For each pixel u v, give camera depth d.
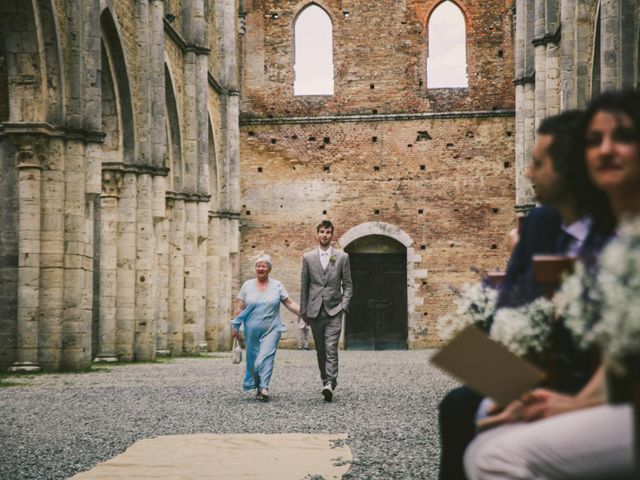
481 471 2.84
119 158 20.70
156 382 14.88
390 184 31.98
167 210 25.27
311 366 20.12
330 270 11.99
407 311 31.69
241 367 19.39
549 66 22.77
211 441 8.09
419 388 13.94
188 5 26.16
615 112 2.71
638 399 2.34
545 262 3.25
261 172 32.41
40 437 8.48
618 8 14.93
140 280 21.22
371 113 32.41
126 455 7.31
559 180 3.42
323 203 32.19
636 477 2.38
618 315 2.26
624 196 2.73
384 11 32.69
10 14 16.41
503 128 31.73
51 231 16.86
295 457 7.22
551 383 3.25
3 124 16.56
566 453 2.53
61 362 17.11
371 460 7.11
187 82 26.06
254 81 32.81
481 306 3.52
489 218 31.59
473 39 32.22
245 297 12.08
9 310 16.95
